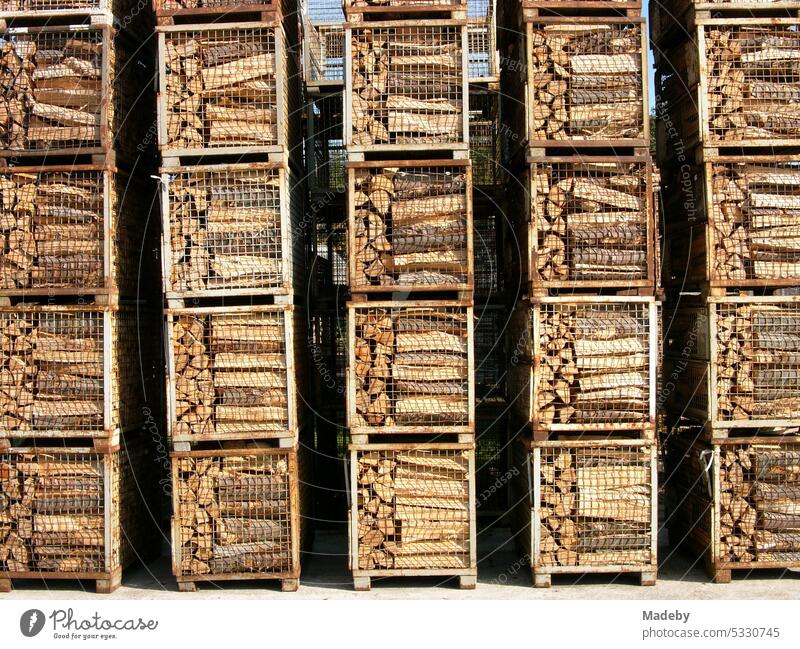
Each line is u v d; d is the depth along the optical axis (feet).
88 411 23.97
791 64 24.58
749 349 24.09
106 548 23.90
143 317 27.48
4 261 24.22
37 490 24.08
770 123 24.48
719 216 24.27
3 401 24.02
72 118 24.45
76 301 25.08
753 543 24.20
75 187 24.45
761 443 24.14
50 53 24.44
